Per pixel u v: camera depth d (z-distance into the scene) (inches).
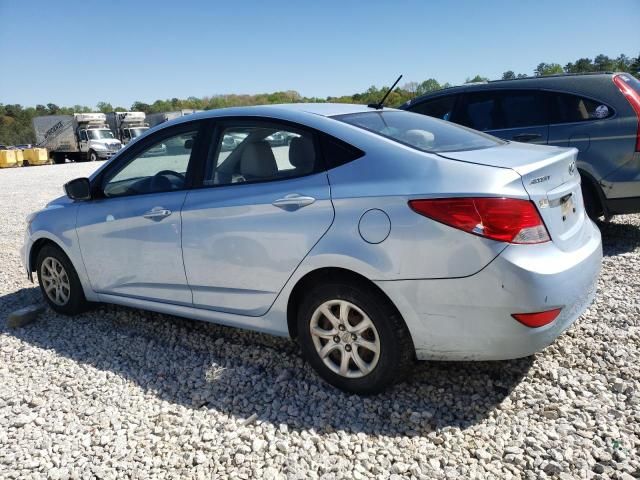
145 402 127.6
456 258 104.0
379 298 113.3
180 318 179.0
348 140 121.7
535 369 128.1
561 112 228.4
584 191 223.0
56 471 103.1
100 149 1416.1
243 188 133.8
